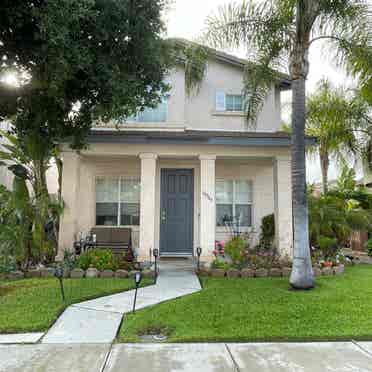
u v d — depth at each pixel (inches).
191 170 451.8
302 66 281.0
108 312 212.4
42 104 253.4
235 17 313.0
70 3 174.2
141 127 422.6
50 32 175.8
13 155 350.3
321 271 326.0
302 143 277.9
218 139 376.2
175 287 277.4
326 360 148.3
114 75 213.8
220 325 187.5
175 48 297.6
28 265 320.5
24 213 314.3
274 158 400.2
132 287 272.7
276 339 171.3
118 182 452.1
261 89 341.4
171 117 426.3
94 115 248.8
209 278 309.3
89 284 275.7
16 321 189.3
